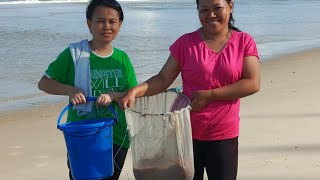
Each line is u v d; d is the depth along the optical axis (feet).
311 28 39.04
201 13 6.44
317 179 9.17
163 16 49.88
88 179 6.32
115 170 7.00
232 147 6.59
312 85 17.62
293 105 14.61
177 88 6.77
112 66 6.91
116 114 6.69
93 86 6.82
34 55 25.98
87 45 6.88
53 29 38.04
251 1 74.54
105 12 6.71
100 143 6.28
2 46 29.04
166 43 30.09
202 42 6.51
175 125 5.91
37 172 10.14
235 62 6.36
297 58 24.81
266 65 22.84
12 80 20.06
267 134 11.82
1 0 86.02
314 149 10.69
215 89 6.32
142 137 6.08
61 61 6.81
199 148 6.67
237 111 6.64
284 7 61.93
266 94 16.14
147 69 21.93
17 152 11.40
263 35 34.94
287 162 9.98
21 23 42.78
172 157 6.05
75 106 6.66
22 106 16.08
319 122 12.73
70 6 70.03
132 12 55.31
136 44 29.55
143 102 6.68
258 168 9.72
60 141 12.19
